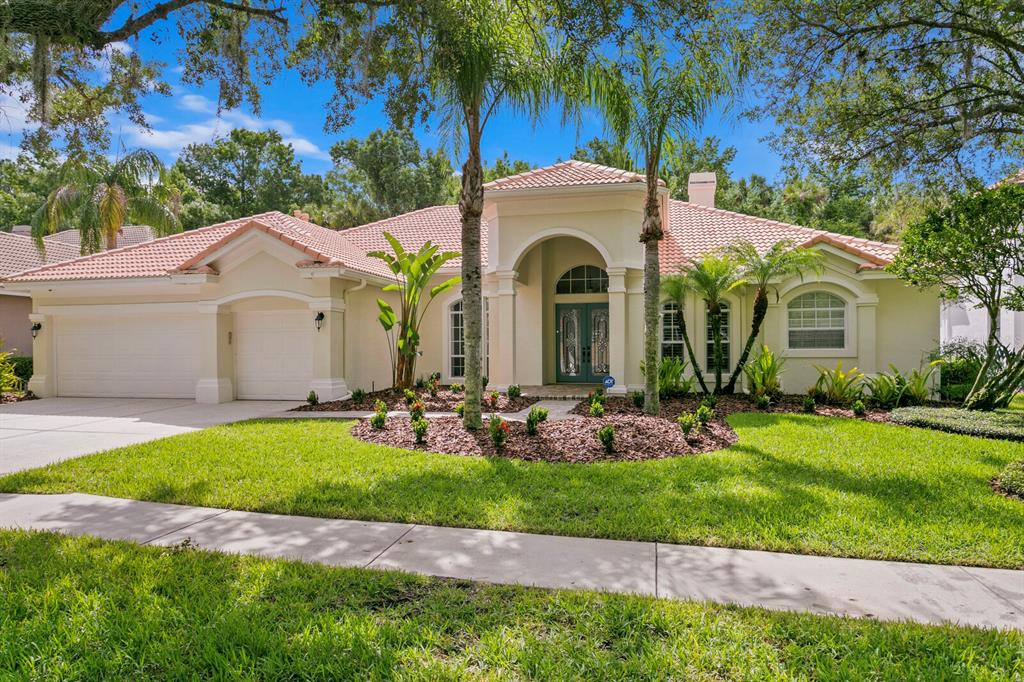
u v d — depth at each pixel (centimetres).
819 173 1095
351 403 1445
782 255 1389
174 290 1670
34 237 2133
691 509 593
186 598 402
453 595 410
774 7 914
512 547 511
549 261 1838
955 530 528
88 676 318
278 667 321
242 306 1667
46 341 1778
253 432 1055
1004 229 1023
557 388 1681
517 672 319
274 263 1581
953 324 2234
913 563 473
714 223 1948
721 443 914
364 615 379
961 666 316
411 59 876
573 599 404
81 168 1038
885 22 888
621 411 1212
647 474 724
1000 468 748
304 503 629
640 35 912
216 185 4644
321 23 823
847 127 997
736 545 511
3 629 360
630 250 1573
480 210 990
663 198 1617
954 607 398
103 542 518
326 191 4950
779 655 333
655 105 1070
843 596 414
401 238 2081
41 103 692
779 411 1270
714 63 1013
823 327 1573
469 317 990
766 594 418
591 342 1822
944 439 939
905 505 596
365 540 529
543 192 1536
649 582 438
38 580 436
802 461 786
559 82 972
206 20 845
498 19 881
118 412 1413
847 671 311
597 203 1564
